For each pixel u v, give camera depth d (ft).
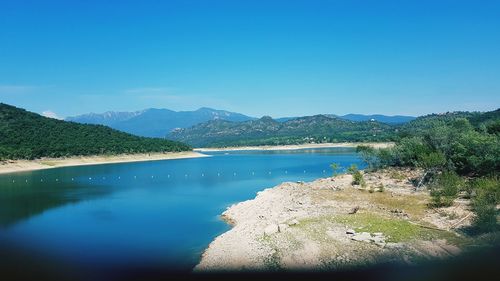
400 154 345.51
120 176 460.55
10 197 302.86
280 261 129.49
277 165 583.58
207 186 355.77
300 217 176.76
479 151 259.60
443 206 184.85
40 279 126.00
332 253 131.75
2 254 153.28
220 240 160.04
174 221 207.10
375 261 124.06
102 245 164.04
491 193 178.50
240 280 118.62
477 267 114.42
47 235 182.80
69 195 311.47
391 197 217.77
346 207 195.62
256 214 201.67
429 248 130.52
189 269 132.46
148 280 123.13
